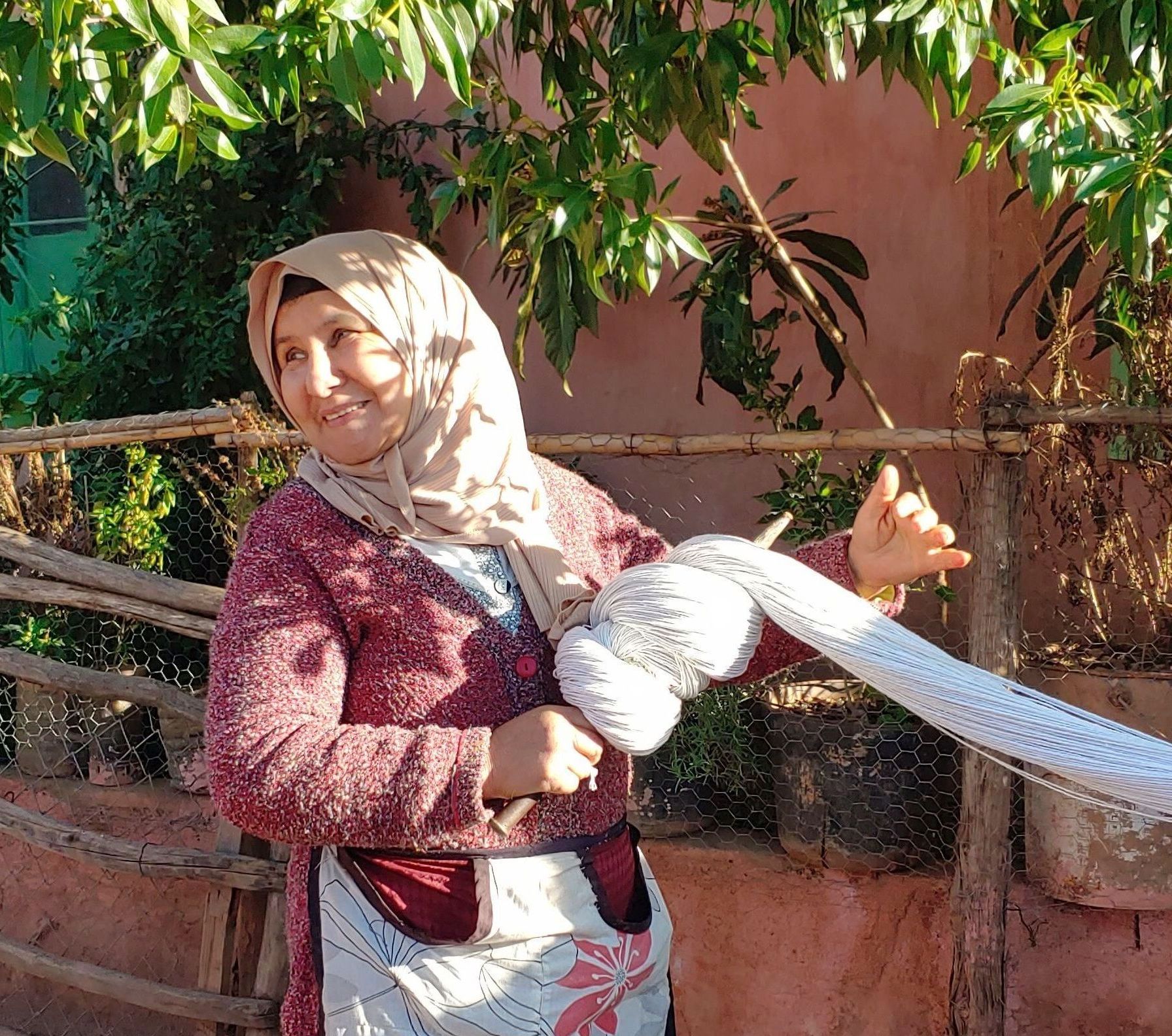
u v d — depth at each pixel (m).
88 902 3.46
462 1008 1.47
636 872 1.69
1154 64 1.77
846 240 3.15
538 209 2.33
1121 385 2.63
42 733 3.56
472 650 1.51
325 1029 1.51
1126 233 1.68
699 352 3.86
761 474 3.74
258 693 1.39
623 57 2.19
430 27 1.53
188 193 4.10
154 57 1.36
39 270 4.96
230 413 2.99
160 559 3.59
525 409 4.11
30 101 1.35
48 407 4.27
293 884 1.60
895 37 1.91
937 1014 2.66
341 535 1.51
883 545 1.60
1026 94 1.75
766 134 3.72
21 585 3.29
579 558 1.69
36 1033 3.50
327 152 4.09
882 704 2.80
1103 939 2.60
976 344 3.45
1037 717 1.42
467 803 1.33
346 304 1.51
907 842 2.70
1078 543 2.64
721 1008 2.88
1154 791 1.38
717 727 2.87
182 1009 3.06
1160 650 2.57
